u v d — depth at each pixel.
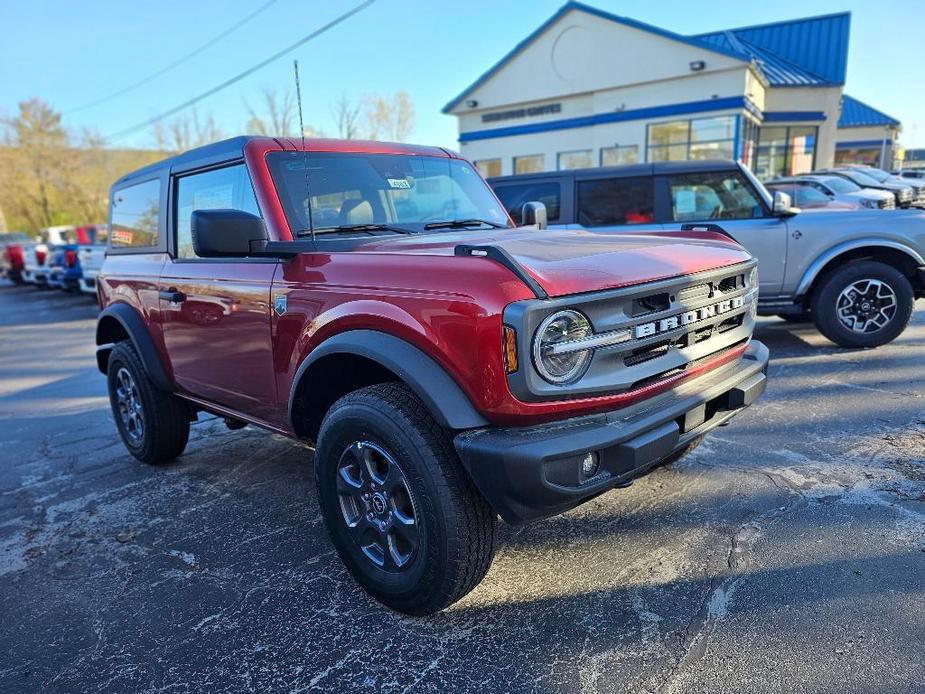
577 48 21.80
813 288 6.40
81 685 2.34
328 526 2.77
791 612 2.47
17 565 3.23
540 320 2.09
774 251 6.35
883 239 6.08
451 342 2.20
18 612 2.82
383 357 2.35
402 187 3.64
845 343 6.27
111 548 3.35
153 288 3.90
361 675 2.29
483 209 4.01
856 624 2.38
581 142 22.56
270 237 3.05
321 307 2.66
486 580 2.81
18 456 4.96
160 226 3.98
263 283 2.98
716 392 2.65
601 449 2.17
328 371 2.81
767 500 3.37
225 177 3.39
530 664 2.29
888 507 3.23
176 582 2.99
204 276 3.40
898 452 3.86
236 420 3.74
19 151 44.56
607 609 2.56
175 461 4.61
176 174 3.83
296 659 2.40
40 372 8.45
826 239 6.20
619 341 2.29
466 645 2.41
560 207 7.53
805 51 25.11
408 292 2.34
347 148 3.55
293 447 4.77
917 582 2.61
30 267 21.30
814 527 3.08
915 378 5.25
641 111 20.97
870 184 15.82
